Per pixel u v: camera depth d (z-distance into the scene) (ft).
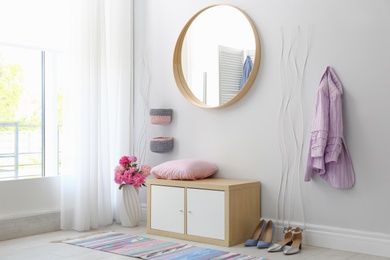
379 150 11.32
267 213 13.08
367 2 11.47
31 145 13.97
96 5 14.25
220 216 12.30
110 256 11.18
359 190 11.59
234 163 13.71
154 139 14.94
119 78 15.34
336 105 11.58
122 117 15.39
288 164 12.71
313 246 12.19
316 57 12.24
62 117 14.01
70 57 13.82
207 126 14.26
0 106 13.29
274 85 12.96
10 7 13.05
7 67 13.38
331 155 11.55
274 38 12.96
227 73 13.75
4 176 13.42
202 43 14.33
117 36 15.33
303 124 12.43
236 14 13.60
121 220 14.69
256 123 13.29
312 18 12.31
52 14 13.91
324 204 12.12
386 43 11.22
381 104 11.29
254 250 11.80
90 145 14.15
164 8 15.28
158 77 15.38
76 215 13.85
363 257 11.12
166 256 11.14
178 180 13.28
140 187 15.61
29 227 13.37
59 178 14.16
